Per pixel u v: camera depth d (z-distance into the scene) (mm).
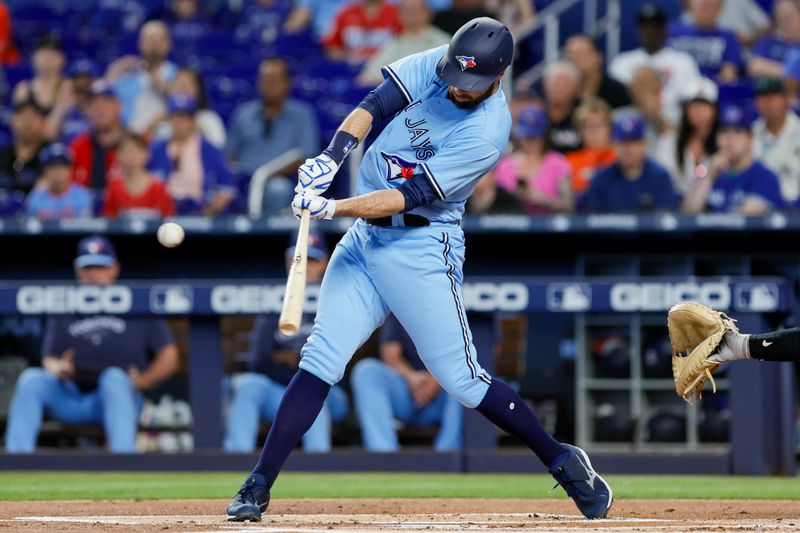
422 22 47375
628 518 17078
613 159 41656
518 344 36500
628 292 29359
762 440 29422
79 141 44594
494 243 39594
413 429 32344
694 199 39469
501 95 16031
